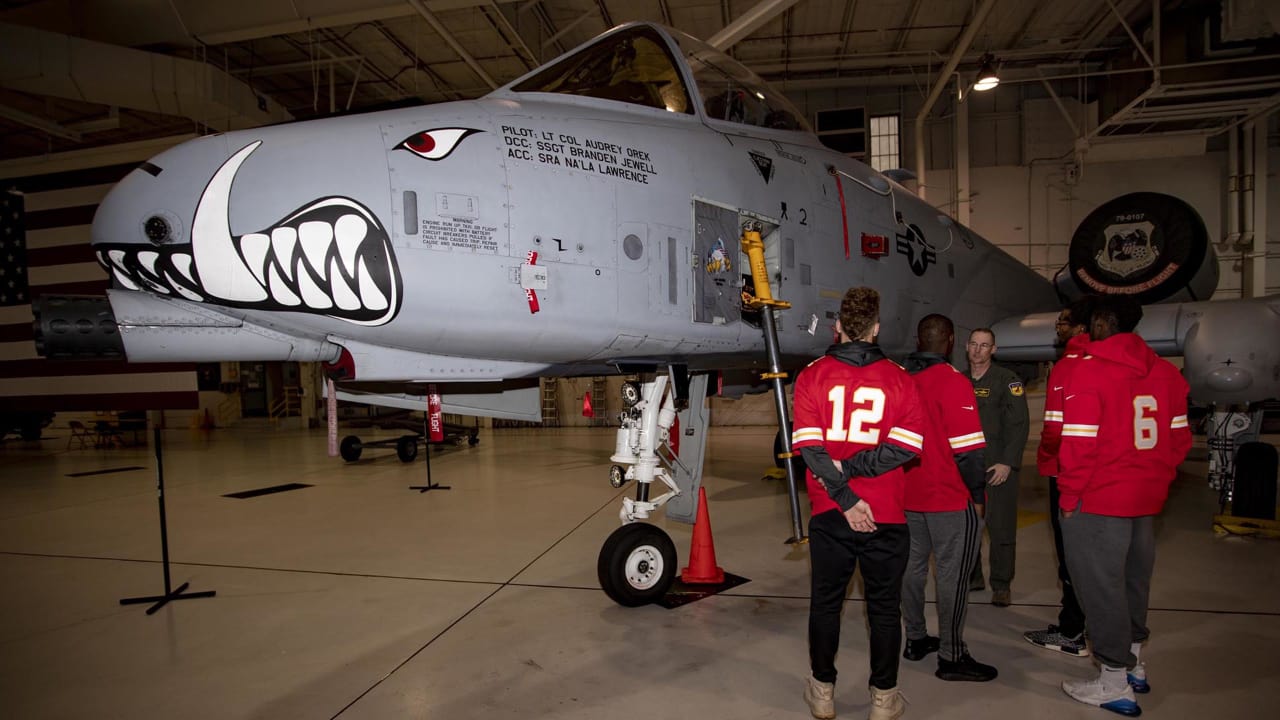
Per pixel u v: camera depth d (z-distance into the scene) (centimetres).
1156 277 627
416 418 1489
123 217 272
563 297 317
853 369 238
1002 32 1441
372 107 339
